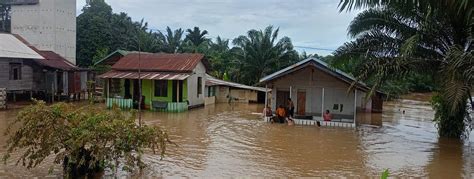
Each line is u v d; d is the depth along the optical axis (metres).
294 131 19.94
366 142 17.14
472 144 16.91
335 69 21.45
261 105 35.72
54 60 33.81
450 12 8.23
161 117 24.61
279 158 13.68
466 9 7.52
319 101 25.08
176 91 28.80
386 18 17.80
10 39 30.50
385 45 17.97
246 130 19.95
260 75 45.72
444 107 18.70
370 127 22.05
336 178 11.27
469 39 15.91
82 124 9.70
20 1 37.75
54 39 37.62
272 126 21.58
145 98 29.34
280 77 24.52
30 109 10.03
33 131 9.73
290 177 11.29
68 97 32.78
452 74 13.95
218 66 50.25
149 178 10.66
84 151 10.04
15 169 11.05
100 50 45.84
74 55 40.34
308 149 15.38
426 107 35.88
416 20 17.20
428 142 17.31
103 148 9.58
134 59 31.48
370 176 11.55
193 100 31.00
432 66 16.88
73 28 39.97
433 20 16.11
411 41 15.25
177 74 28.88
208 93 35.38
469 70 13.41
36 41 37.84
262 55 45.59
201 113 27.53
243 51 47.34
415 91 58.16
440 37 16.91
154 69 29.48
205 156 13.64
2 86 28.28
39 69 31.72
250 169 12.05
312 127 21.50
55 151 9.72
